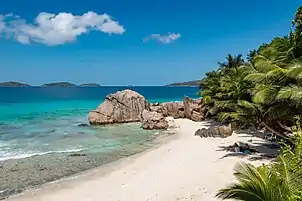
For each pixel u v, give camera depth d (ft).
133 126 145.38
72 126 142.92
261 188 24.40
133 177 63.21
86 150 90.94
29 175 66.23
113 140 107.65
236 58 176.14
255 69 79.82
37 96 409.28
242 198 24.99
